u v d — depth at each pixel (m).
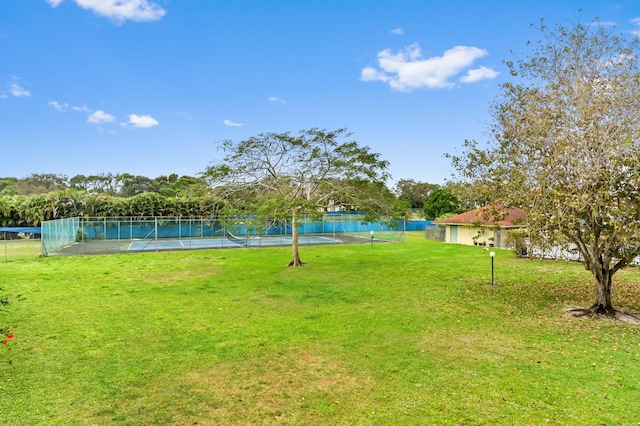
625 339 8.06
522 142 9.71
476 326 9.05
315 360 7.02
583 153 8.64
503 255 22.70
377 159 18.47
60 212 36.59
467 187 10.91
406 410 5.20
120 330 8.80
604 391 5.71
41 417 5.05
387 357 7.14
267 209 16.61
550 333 8.51
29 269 17.73
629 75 8.76
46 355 7.26
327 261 20.42
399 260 20.80
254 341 8.05
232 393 5.76
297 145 18.08
